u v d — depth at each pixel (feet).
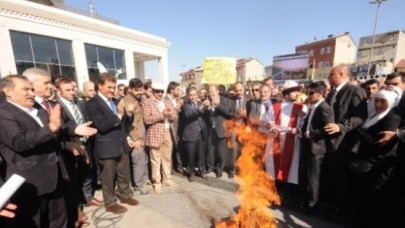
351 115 10.06
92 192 12.42
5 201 5.10
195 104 14.37
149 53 64.49
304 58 94.68
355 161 9.29
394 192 8.85
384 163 8.63
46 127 6.71
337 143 10.12
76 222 10.07
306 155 11.12
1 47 34.37
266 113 13.37
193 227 9.95
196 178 15.20
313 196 10.69
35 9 37.73
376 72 86.33
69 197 10.06
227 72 17.99
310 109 10.96
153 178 13.34
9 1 34.58
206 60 18.28
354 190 10.58
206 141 15.57
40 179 7.31
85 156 10.21
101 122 9.98
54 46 41.68
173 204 11.85
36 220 7.47
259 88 14.76
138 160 13.12
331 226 9.94
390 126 8.46
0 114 6.66
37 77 8.80
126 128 12.46
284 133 12.17
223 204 11.82
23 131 6.89
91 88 13.53
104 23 50.60
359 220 9.88
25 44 37.52
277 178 12.46
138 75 83.30
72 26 43.80
